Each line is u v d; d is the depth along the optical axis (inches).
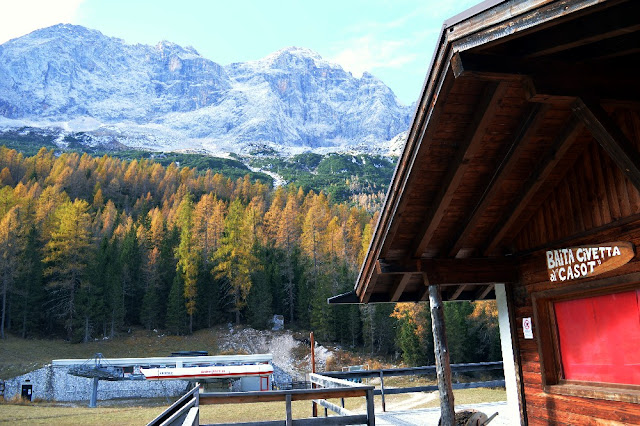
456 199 295.0
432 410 509.0
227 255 3735.2
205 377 1610.5
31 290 3176.7
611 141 185.2
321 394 315.6
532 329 322.0
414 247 313.3
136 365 1850.4
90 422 730.8
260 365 1679.4
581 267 275.3
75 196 6082.7
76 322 3056.1
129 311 3454.7
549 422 305.6
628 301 257.8
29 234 3540.8
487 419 299.7
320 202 5900.6
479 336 2566.4
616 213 249.0
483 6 176.6
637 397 241.9
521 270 330.6
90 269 3284.9
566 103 196.7
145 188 6791.3
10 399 1752.0
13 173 6624.0
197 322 3378.4
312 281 3747.5
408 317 2687.0
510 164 260.1
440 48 209.6
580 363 289.3
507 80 195.2
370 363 2810.0
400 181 274.5
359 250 4473.4
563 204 288.7
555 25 167.6
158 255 3905.0
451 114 236.7
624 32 157.4
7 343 2851.9
